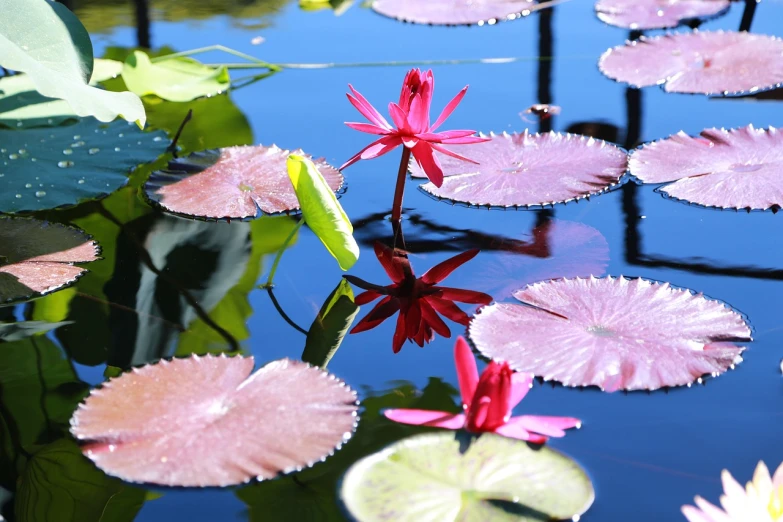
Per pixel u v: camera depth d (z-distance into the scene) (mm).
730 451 2934
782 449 2934
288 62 4707
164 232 3379
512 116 3885
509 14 5570
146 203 3459
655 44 4645
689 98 4082
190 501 2881
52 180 3479
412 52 4852
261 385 3016
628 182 3506
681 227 3357
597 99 4105
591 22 5410
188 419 2967
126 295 3215
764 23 5152
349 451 2936
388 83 4309
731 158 3520
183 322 3158
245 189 3475
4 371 3064
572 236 3342
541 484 2879
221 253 3322
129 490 2891
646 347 3068
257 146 3604
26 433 2971
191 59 4520
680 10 5441
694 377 3025
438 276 3260
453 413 2998
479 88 4262
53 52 3373
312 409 2984
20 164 3516
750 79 4191
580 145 3596
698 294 3154
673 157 3545
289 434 2947
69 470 2918
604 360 3049
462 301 3199
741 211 3400
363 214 3428
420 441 2932
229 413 2975
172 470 2906
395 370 3072
